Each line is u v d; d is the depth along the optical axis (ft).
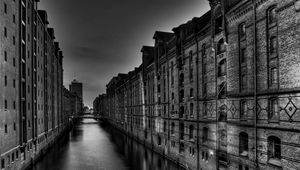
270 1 56.29
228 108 71.97
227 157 72.13
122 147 169.99
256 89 60.39
